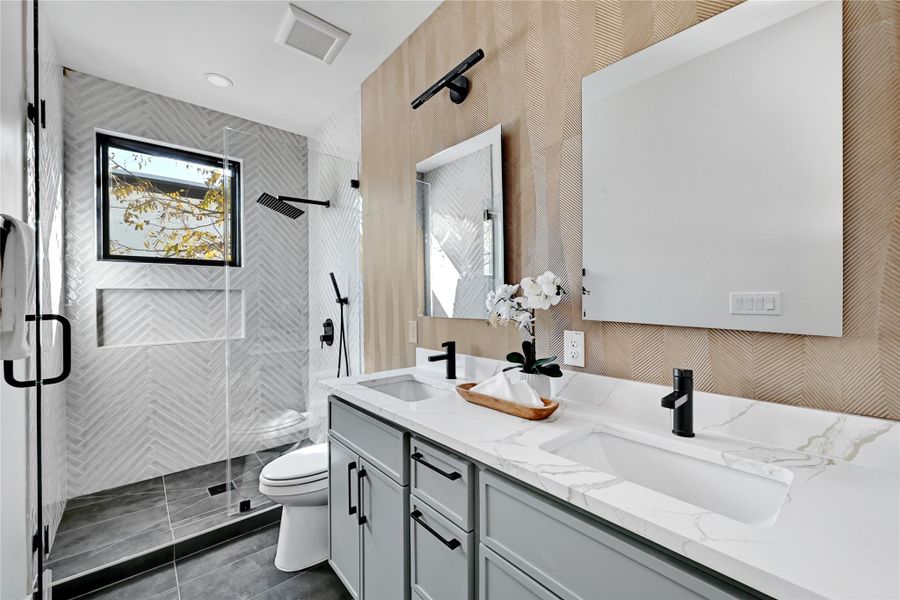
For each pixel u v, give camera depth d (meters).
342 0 1.81
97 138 2.44
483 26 1.64
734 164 0.98
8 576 1.11
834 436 0.84
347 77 2.42
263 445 2.31
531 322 1.34
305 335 2.46
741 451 0.88
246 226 2.31
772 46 0.92
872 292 0.81
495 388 1.24
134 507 2.21
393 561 1.26
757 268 0.94
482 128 1.66
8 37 1.13
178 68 2.30
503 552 0.87
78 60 2.21
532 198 1.47
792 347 0.91
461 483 0.99
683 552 0.57
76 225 2.32
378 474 1.32
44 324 1.63
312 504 1.82
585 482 0.73
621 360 1.22
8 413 1.13
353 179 2.57
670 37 1.09
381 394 1.46
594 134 1.26
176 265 2.66
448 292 1.84
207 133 2.79
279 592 1.65
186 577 1.74
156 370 2.58
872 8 0.80
